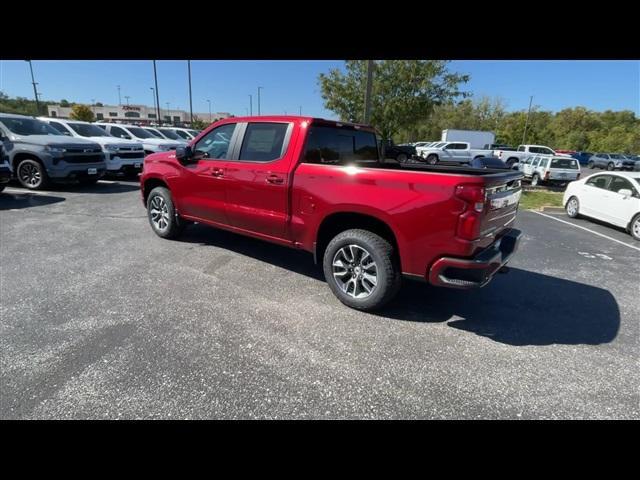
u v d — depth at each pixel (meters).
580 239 7.02
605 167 37.53
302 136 3.71
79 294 3.63
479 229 2.81
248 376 2.50
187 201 4.93
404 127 18.05
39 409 2.14
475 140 32.31
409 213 2.99
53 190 9.47
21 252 4.81
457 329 3.25
